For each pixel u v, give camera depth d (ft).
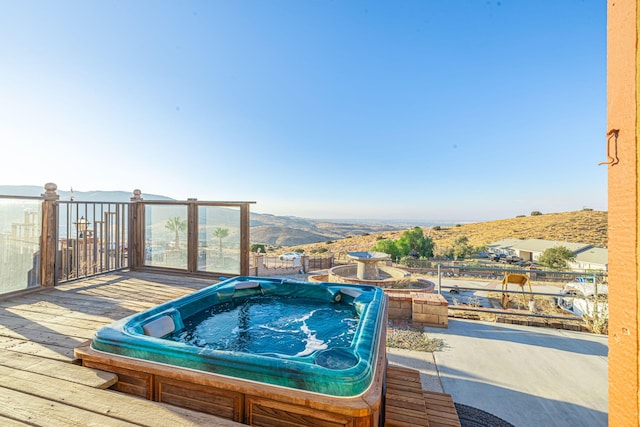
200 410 5.38
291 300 13.82
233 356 5.48
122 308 10.73
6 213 11.84
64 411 4.85
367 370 5.31
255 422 5.04
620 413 2.85
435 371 10.85
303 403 4.76
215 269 16.48
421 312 15.38
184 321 9.98
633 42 2.74
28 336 8.08
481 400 9.15
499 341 13.43
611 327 3.01
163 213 17.40
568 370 10.91
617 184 2.94
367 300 11.39
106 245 16.35
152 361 5.88
